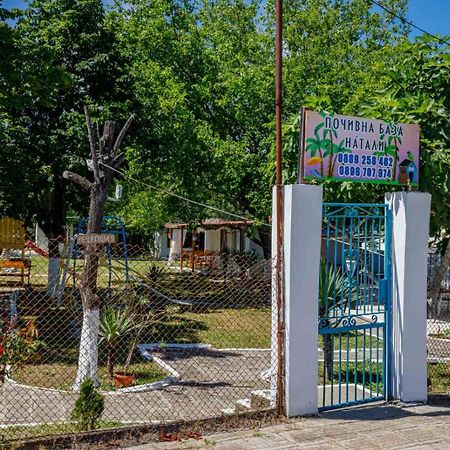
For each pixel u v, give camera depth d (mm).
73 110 17250
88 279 8305
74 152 16359
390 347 7305
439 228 8734
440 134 8234
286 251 6523
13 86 13312
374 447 5566
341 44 21859
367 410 6785
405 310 7148
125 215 31391
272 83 19703
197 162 19734
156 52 21406
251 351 11570
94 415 5898
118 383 8625
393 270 7309
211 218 26781
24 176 15578
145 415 7023
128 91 18047
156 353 11117
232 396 8125
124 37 20922
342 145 6965
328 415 6555
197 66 21609
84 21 17844
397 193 7316
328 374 8617
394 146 7336
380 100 8781
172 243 41969
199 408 7430
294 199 6508
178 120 19109
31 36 17219
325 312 7074
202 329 13750
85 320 8273
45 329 12078
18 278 21281
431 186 7965
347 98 18641
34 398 7660
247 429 6031
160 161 19641
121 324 9438
